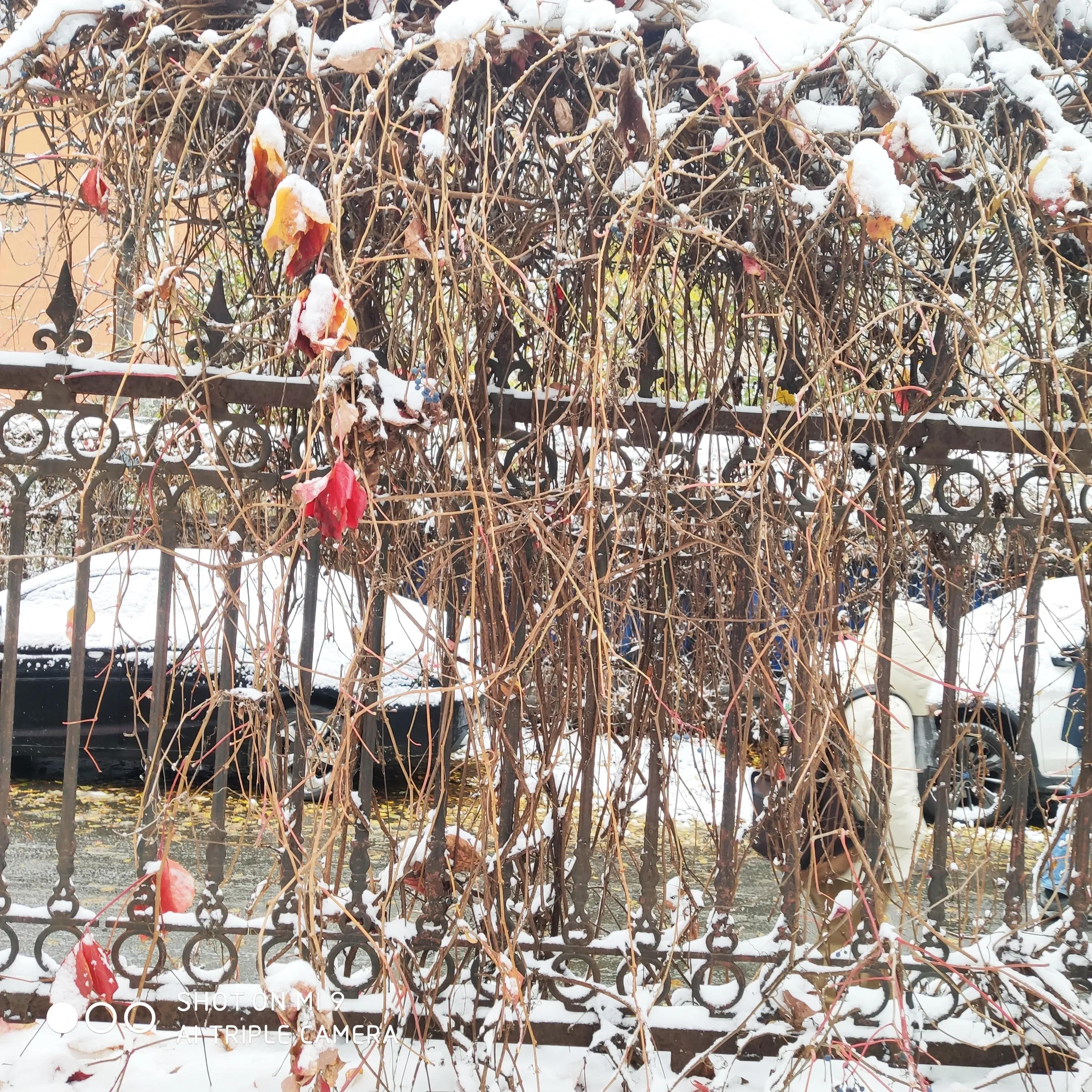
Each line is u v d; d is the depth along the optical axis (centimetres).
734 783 251
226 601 242
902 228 221
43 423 240
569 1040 246
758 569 235
